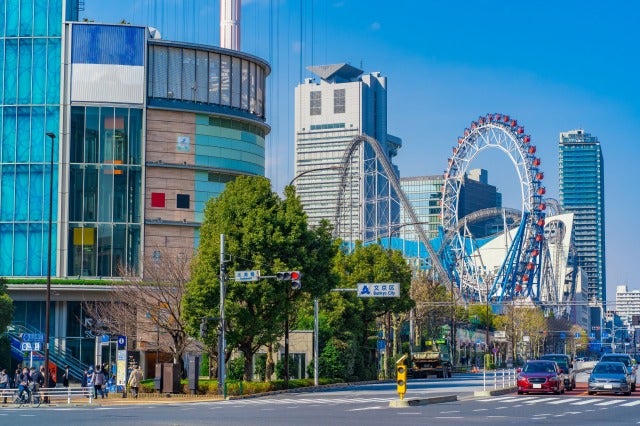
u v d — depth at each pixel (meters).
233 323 80.31
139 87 107.38
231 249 80.62
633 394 69.56
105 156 106.38
